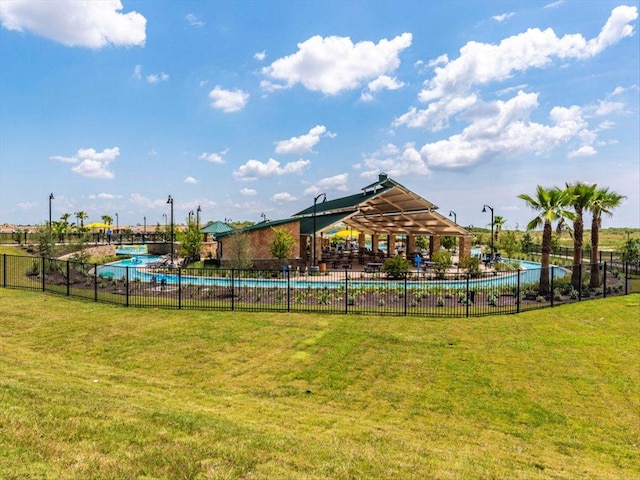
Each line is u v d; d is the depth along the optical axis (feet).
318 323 40.47
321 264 93.09
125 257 119.14
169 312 44.45
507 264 99.50
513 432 20.07
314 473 13.91
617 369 28.40
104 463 13.25
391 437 18.57
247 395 23.59
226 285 65.46
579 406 22.94
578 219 64.59
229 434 16.75
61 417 16.53
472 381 26.25
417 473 14.70
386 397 23.85
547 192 60.49
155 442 15.24
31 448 13.69
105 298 51.21
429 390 24.88
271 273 79.82
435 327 39.40
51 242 85.56
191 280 70.44
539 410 22.41
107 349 31.24
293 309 47.29
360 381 26.12
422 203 94.07
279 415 20.71
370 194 94.99
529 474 15.64
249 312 45.37
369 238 273.75
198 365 28.48
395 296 57.72
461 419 21.34
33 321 38.22
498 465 16.35
